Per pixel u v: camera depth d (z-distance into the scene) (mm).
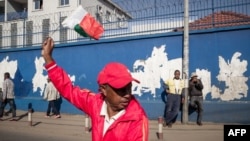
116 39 14375
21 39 18969
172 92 11625
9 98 14109
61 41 16344
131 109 2217
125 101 2180
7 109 17531
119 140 2156
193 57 12625
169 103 11570
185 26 12109
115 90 2146
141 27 13984
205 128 11008
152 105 13195
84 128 11547
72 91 2473
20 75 17547
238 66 11758
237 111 11578
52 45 2488
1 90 15609
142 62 13672
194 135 9867
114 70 2156
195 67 12562
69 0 33125
